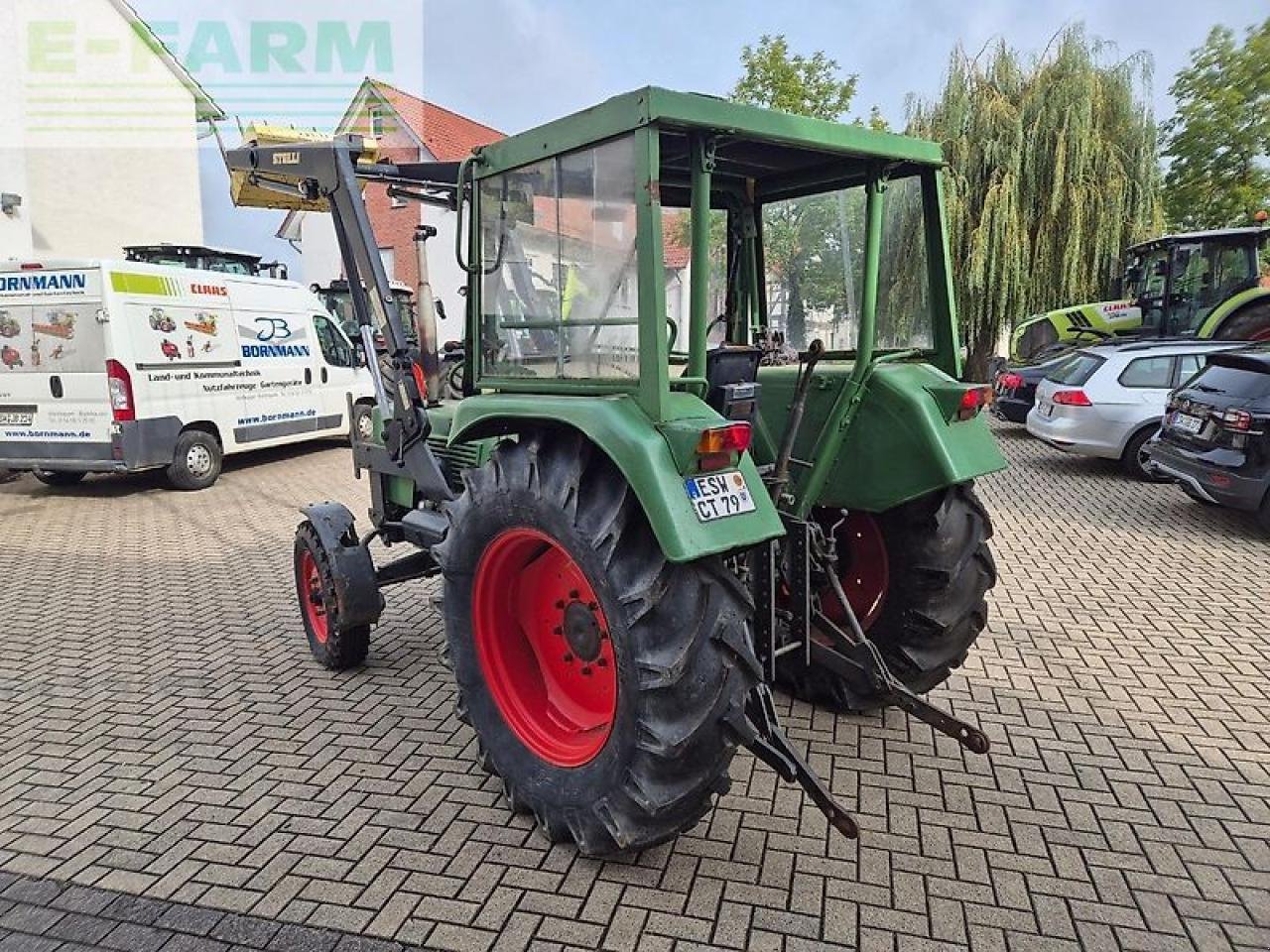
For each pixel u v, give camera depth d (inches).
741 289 144.7
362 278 149.3
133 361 328.2
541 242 111.0
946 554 129.0
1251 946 91.4
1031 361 493.4
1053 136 504.7
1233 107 761.0
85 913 98.9
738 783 122.7
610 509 96.8
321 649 169.2
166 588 226.5
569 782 105.3
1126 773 125.5
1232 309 427.8
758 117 98.0
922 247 129.0
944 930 93.9
